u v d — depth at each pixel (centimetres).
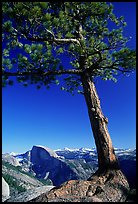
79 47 1336
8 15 1206
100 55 1349
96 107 1326
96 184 1127
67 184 1095
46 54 1363
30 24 1239
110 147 1268
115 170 1207
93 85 1376
